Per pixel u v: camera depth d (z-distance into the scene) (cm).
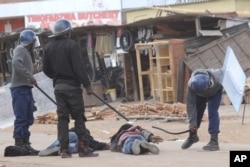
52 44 1219
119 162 1136
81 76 1198
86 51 3644
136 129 1331
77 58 1198
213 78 1262
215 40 3130
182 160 1148
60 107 1213
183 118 2198
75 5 4441
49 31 3419
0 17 4750
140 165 1087
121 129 1345
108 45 3550
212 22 3303
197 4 3866
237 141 1547
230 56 1324
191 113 1306
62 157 1224
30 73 1309
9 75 3941
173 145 1451
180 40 3056
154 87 3138
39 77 1759
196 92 1269
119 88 3581
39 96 1742
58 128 1227
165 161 1138
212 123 1298
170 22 3344
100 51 3581
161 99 3056
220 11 3684
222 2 3766
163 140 1534
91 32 3597
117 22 4269
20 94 1324
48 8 4547
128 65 3503
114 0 4275
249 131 1755
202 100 1307
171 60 3028
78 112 1214
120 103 3341
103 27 3531
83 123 1227
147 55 3394
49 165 1133
